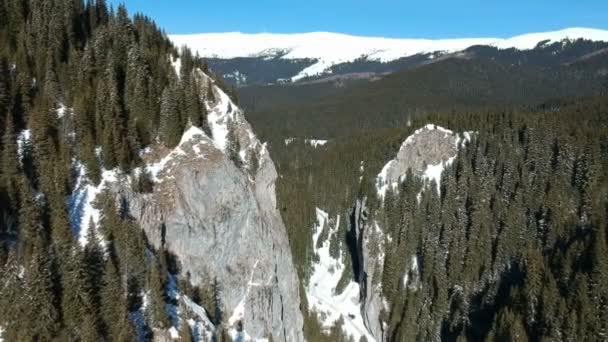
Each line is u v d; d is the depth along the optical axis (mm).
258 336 83438
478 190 135625
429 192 139875
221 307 80500
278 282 95750
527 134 146250
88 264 61750
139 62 87438
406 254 129625
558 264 102438
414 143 149625
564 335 88938
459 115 164375
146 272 66812
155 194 77625
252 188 91500
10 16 87500
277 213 99750
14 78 75938
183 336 63594
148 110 84375
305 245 152500
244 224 86000
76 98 77188
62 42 87938
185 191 79500
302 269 144625
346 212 166500
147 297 65062
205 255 80125
